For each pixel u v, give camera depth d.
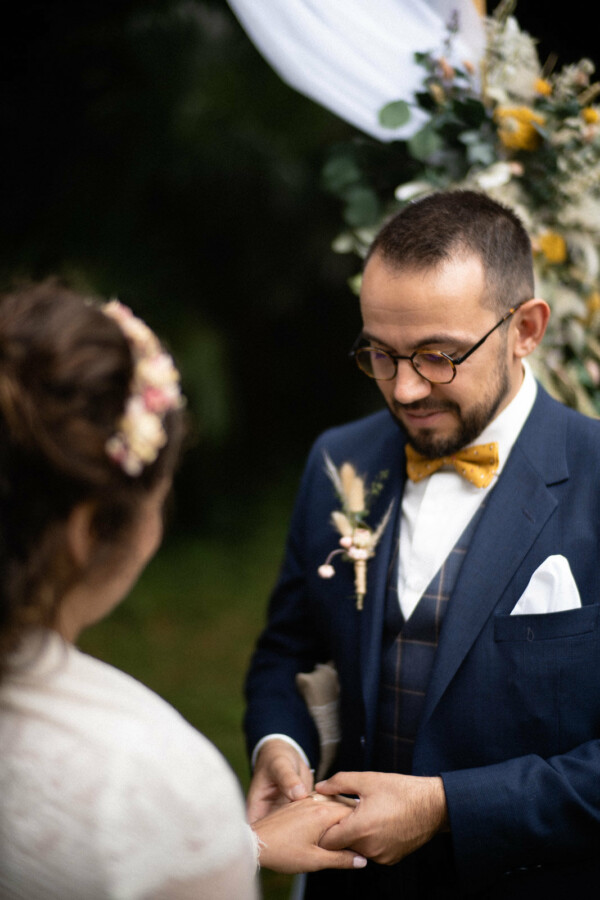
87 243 4.74
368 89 2.02
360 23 2.00
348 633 1.49
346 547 1.50
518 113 1.82
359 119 2.03
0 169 4.59
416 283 1.26
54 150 4.61
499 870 1.25
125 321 0.88
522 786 1.23
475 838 1.22
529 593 1.30
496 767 1.27
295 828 1.28
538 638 1.28
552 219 1.88
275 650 1.72
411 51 2.01
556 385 1.87
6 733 0.81
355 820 1.25
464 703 1.31
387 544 1.48
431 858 1.39
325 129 4.61
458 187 1.88
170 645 4.42
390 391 1.36
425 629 1.39
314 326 6.43
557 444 1.39
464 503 1.42
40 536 0.80
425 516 1.45
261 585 5.16
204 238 5.33
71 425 0.77
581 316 1.89
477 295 1.27
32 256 4.59
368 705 1.41
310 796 1.36
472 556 1.35
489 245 1.30
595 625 1.27
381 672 1.44
